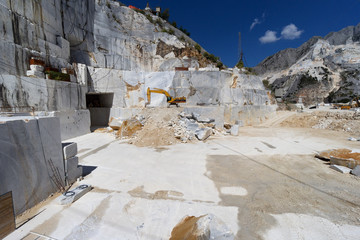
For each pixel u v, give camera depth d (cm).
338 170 905
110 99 2527
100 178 816
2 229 446
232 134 1948
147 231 479
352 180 795
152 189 715
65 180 721
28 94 1387
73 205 592
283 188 724
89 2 2531
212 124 1995
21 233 464
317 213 555
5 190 473
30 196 557
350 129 2145
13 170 501
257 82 3444
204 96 2706
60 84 1650
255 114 3114
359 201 623
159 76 2616
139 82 2572
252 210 573
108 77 2419
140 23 3192
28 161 552
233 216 542
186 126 1783
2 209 449
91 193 676
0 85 1238
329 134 2022
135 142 1475
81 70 2011
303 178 822
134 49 3055
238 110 2862
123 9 3020
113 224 505
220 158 1121
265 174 872
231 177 835
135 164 1007
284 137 1833
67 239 448
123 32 2984
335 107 4256
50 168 641
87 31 2505
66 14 2128
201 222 435
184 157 1138
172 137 1551
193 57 3597
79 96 1911
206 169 936
